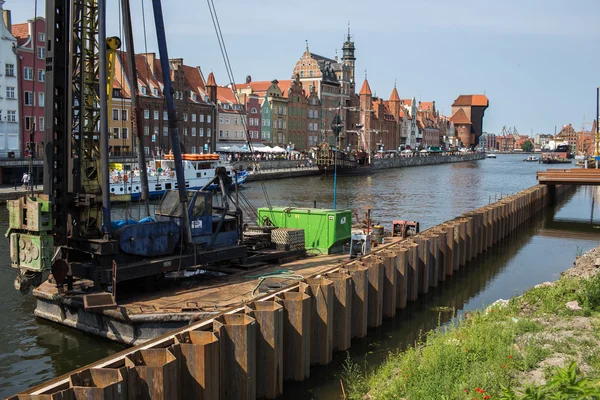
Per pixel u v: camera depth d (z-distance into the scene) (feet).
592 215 182.39
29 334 59.06
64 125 58.39
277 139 424.87
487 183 325.62
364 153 407.23
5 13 215.92
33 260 55.42
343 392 46.44
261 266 73.10
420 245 80.89
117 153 257.55
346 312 56.44
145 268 58.08
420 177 376.07
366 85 563.89
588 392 22.36
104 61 56.70
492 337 47.75
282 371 46.55
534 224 163.73
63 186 58.70
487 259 111.86
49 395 30.17
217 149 343.46
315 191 254.68
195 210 64.85
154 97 284.61
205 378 37.50
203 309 52.75
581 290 59.06
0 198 163.22
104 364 34.68
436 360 43.24
